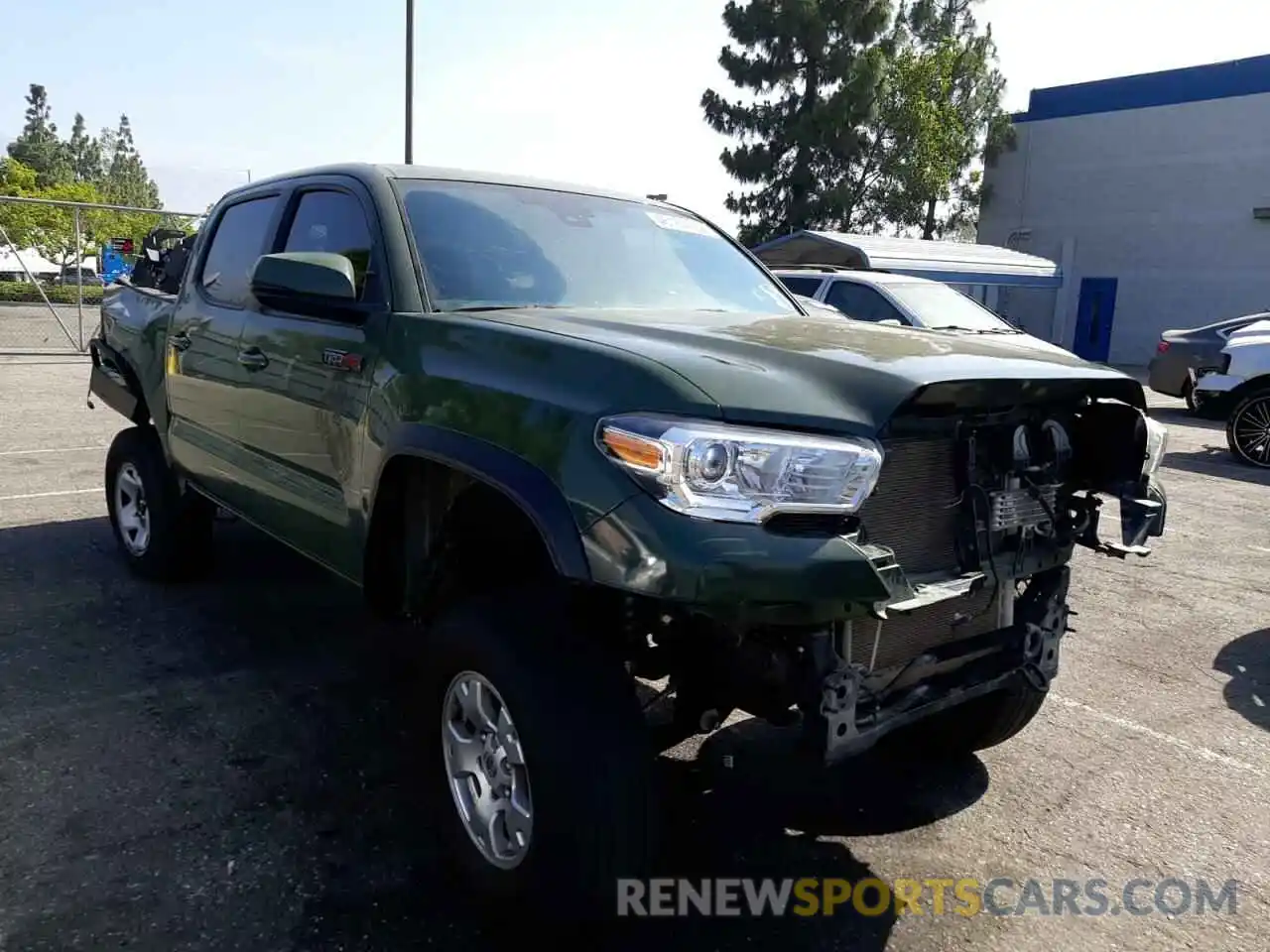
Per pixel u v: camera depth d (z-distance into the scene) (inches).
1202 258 1109.1
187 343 176.9
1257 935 109.4
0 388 500.7
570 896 92.8
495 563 116.3
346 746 141.9
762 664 96.6
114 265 761.0
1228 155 1076.5
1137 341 1170.0
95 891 107.1
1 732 141.8
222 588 205.8
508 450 98.1
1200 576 254.7
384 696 158.4
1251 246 1068.5
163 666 166.9
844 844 124.6
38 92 4202.8
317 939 101.2
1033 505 109.4
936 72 1359.5
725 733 152.4
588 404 93.3
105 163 4325.8
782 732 153.1
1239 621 219.0
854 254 671.8
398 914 105.6
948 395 95.6
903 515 101.1
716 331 111.1
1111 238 1184.8
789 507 86.5
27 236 1102.4
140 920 102.7
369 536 120.6
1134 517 111.5
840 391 94.2
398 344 118.5
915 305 418.6
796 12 1334.9
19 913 102.8
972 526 104.8
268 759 137.6
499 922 102.7
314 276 118.9
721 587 83.0
